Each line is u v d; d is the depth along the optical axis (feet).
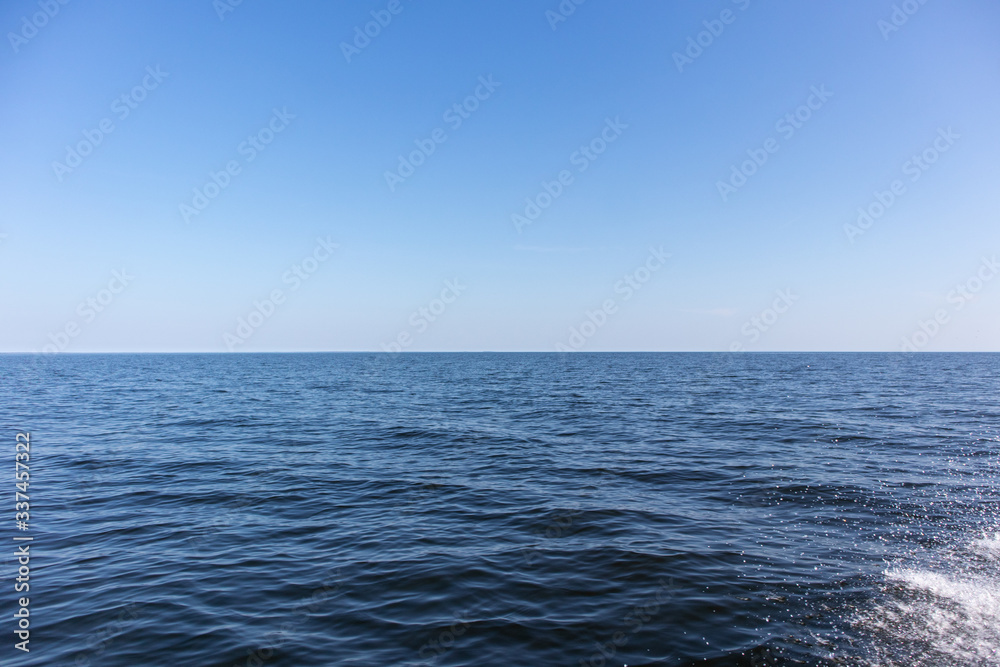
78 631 22.93
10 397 132.36
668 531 34.96
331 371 277.85
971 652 20.93
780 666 20.03
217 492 45.68
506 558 30.76
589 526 36.14
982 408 98.58
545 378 201.26
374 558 31.04
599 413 97.25
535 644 21.70
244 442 69.72
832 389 142.00
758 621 23.31
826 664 20.15
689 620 23.44
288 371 283.59
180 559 31.09
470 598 25.82
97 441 70.28
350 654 21.12
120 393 145.79
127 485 47.98
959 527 35.35
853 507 39.70
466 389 153.69
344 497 44.06
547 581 27.63
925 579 27.40
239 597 26.18
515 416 94.32
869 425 78.74
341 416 95.91
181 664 20.42
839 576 27.78
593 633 22.49
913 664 20.21
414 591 26.68
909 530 34.81
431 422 87.51
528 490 45.73
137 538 34.68
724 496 43.09
